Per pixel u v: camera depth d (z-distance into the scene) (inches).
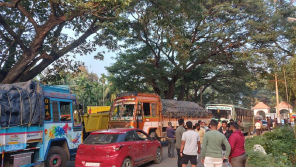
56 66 626.2
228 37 896.9
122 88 1102.4
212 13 900.0
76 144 388.5
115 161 311.0
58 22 497.4
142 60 1028.5
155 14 624.4
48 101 346.3
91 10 460.1
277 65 871.1
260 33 856.3
